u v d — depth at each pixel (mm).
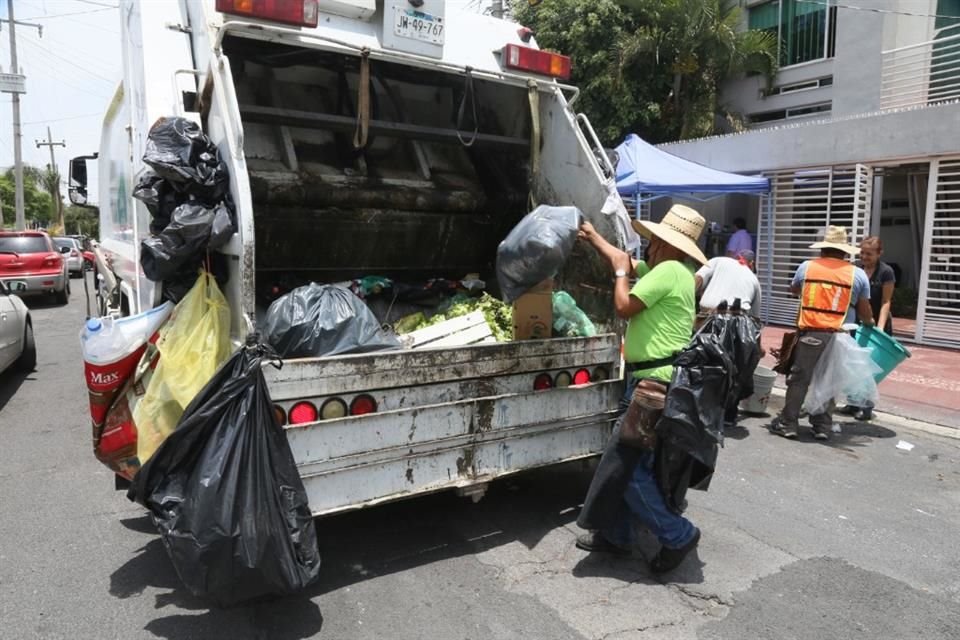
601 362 3922
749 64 17406
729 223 15219
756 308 6305
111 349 3170
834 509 4363
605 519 3395
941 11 13523
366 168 4617
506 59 4180
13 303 7578
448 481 3400
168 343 3129
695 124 17578
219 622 2963
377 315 4496
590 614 3070
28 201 59281
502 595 3215
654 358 3365
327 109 4617
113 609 3068
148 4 3850
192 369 3082
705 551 3727
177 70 3516
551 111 4434
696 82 17812
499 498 4336
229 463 2645
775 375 6547
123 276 5375
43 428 5918
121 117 5203
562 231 3623
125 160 5000
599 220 4121
